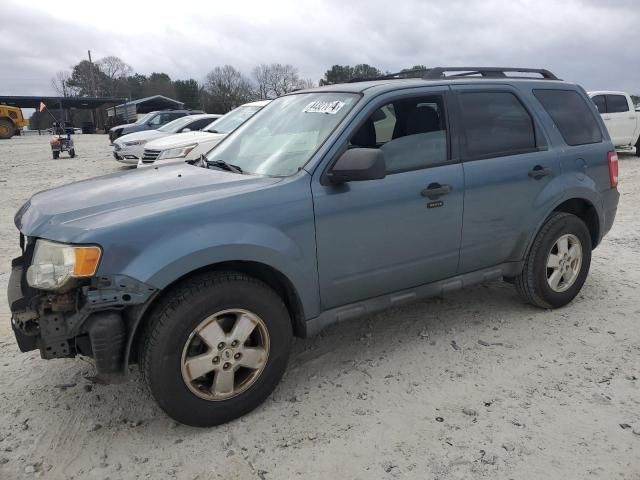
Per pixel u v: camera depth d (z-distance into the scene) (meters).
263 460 2.71
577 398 3.17
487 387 3.31
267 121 3.97
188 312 2.75
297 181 3.11
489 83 4.03
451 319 4.33
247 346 3.06
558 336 3.98
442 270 3.77
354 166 3.00
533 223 4.12
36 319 2.70
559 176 4.21
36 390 3.39
